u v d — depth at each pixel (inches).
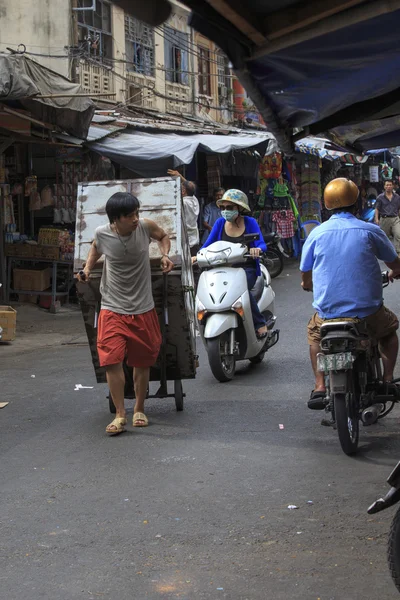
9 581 148.7
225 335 315.9
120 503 187.3
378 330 226.7
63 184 621.0
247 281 322.7
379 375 234.8
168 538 165.9
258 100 205.5
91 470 212.5
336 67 195.5
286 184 853.8
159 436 242.7
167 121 793.6
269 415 263.9
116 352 244.7
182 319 260.5
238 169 773.9
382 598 137.2
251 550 158.7
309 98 221.5
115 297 245.6
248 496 189.2
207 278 316.5
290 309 506.3
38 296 584.1
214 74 932.6
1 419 273.3
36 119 512.1
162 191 264.1
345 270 220.7
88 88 779.4
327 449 224.8
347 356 207.5
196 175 745.0
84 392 311.7
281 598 138.4
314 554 155.8
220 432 245.3
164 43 909.8
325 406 227.1
